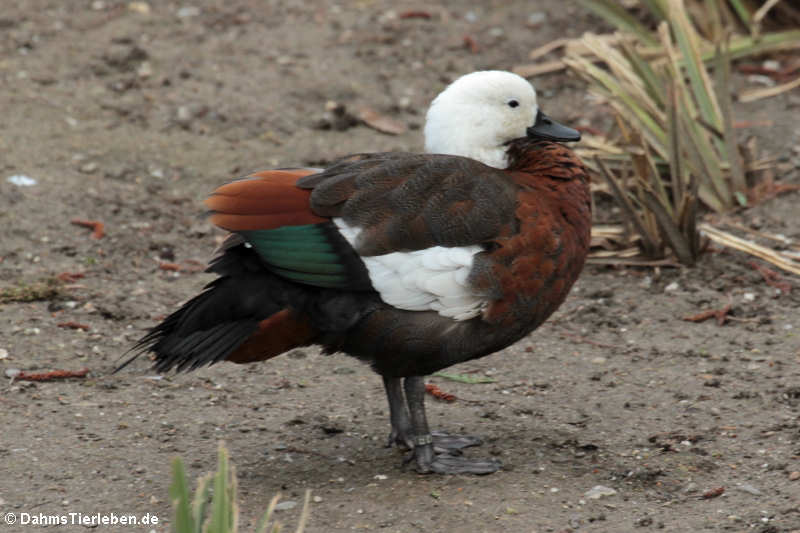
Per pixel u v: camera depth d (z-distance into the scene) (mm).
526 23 17750
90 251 11953
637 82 13336
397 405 8648
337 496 7789
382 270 7656
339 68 16453
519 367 10047
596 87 13586
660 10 15969
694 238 11695
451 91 9039
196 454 8398
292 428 8914
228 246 7738
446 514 7469
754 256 11914
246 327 7602
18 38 16812
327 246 7605
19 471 8000
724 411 9031
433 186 7875
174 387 9539
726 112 12945
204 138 14602
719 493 7691
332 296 7668
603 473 8094
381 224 7688
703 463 8180
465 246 7789
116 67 16219
